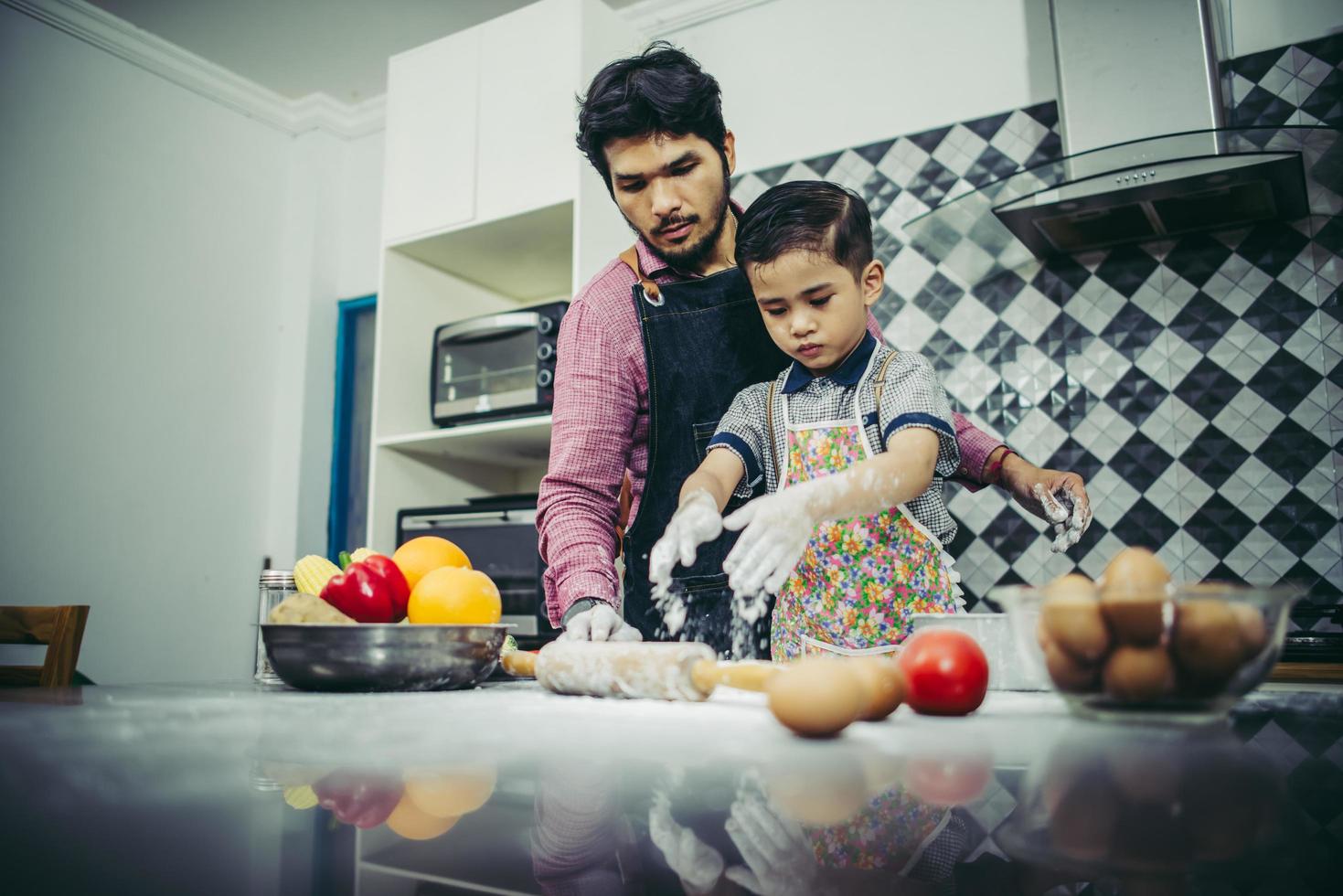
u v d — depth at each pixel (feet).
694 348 4.21
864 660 1.89
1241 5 6.68
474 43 8.21
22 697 2.42
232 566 10.27
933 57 7.75
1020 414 6.97
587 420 4.10
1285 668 4.59
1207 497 6.34
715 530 2.97
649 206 3.90
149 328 9.75
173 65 9.97
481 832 0.89
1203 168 5.49
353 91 10.83
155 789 1.11
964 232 6.53
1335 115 6.36
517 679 3.35
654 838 0.86
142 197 9.78
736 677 2.02
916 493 3.20
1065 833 0.87
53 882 0.69
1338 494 6.01
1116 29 6.15
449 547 3.26
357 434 11.00
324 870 0.73
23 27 8.95
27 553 8.71
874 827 0.91
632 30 8.35
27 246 8.87
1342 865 0.75
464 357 7.98
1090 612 1.68
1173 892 0.69
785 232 3.44
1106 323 6.78
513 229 7.98
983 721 1.85
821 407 3.81
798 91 8.27
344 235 11.23
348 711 2.04
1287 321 6.26
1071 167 5.69
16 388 8.71
